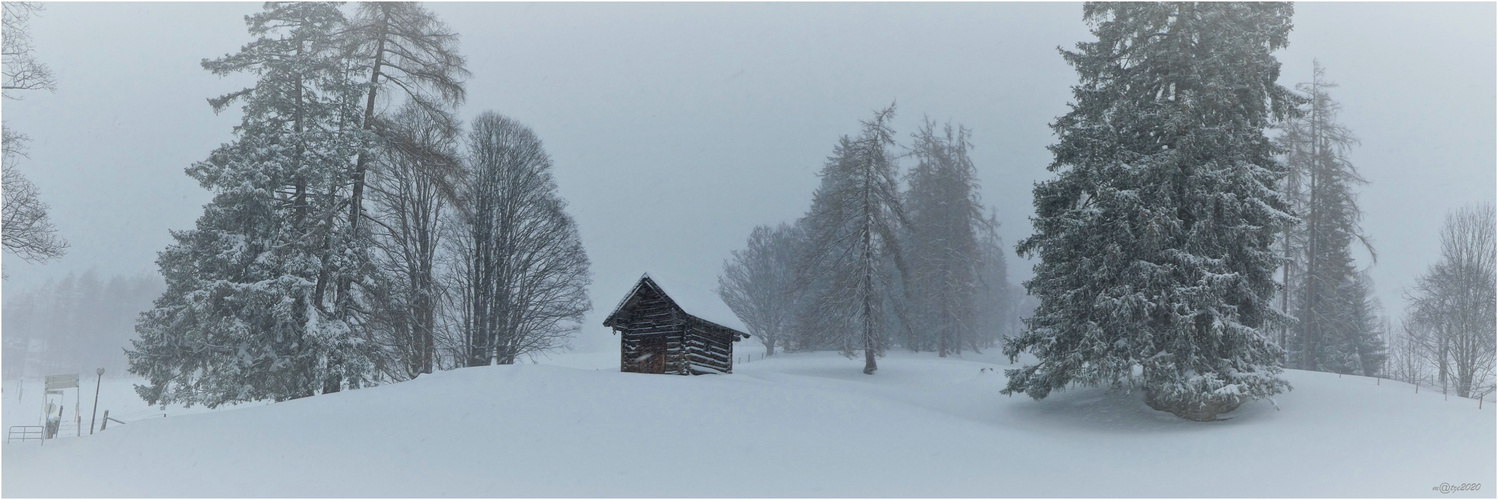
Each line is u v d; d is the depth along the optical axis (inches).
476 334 1264.8
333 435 588.4
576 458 548.4
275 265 981.2
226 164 1018.7
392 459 528.1
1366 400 822.5
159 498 438.9
